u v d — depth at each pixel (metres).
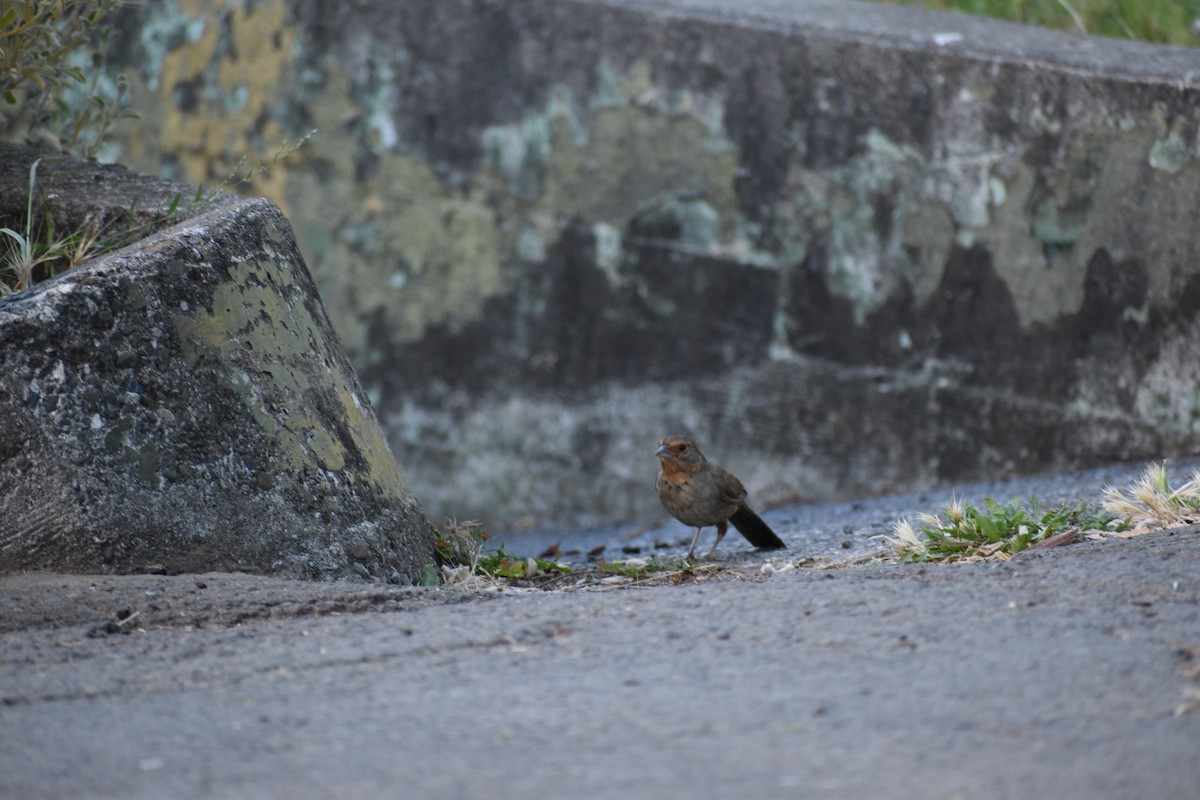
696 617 6.16
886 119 12.42
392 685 5.41
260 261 7.86
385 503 8.09
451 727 4.91
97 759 4.71
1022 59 11.93
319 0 13.61
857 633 5.79
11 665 5.74
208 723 5.04
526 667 5.57
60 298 6.79
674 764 4.48
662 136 13.04
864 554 8.91
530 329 13.74
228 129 14.10
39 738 4.92
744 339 13.21
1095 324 12.11
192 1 13.99
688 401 13.46
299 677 5.55
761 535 10.30
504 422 13.95
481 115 13.43
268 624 6.36
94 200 8.77
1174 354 11.84
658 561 9.90
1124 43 12.59
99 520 6.74
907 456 12.91
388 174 13.77
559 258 13.53
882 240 12.66
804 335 13.05
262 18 13.82
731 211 13.02
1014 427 12.53
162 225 8.49
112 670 5.68
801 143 12.70
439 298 13.88
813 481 13.23
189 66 14.10
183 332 7.20
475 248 13.70
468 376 13.96
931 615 5.98
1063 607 5.98
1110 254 11.94
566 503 13.92
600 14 12.95
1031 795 4.15
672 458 9.70
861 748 4.55
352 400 8.28
